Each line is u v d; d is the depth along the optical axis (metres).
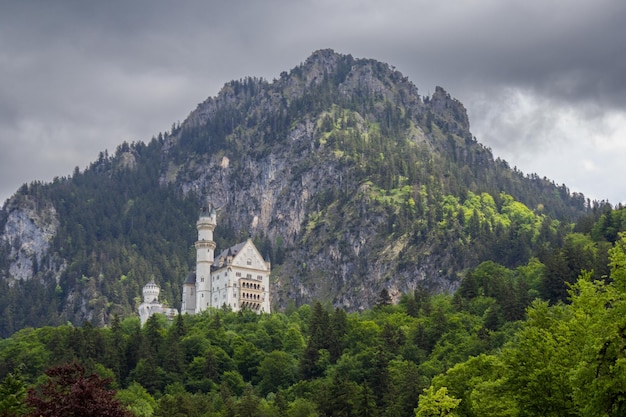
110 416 82.31
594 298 88.69
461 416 116.12
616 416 72.56
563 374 89.75
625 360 72.06
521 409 91.06
